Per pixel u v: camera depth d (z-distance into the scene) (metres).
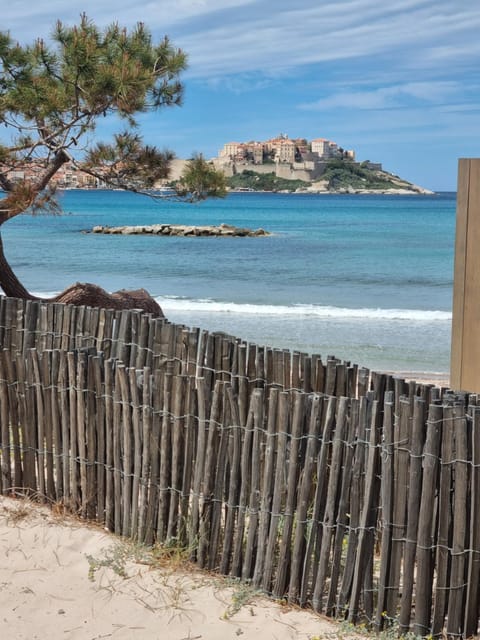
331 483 3.75
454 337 5.70
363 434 3.67
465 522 3.46
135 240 46.50
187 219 74.88
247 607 3.87
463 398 4.12
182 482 4.34
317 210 95.88
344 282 25.70
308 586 3.91
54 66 10.49
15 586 4.06
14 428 5.15
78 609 3.86
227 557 4.16
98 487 4.75
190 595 3.98
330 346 13.72
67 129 10.70
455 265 5.67
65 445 4.89
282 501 4.04
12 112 10.46
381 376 4.76
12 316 6.11
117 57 10.70
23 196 10.51
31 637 3.62
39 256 34.97
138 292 11.50
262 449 4.05
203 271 29.06
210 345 5.28
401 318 17.27
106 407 4.63
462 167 5.58
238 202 124.88
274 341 14.15
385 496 3.60
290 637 3.60
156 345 5.68
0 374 5.12
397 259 34.53
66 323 6.04
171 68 11.14
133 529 4.52
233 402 4.07
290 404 3.94
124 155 11.41
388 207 105.75
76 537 4.61
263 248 41.00
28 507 4.99
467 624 3.51
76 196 125.38
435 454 3.46
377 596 3.74
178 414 4.28
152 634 3.66
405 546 3.58
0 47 10.49
